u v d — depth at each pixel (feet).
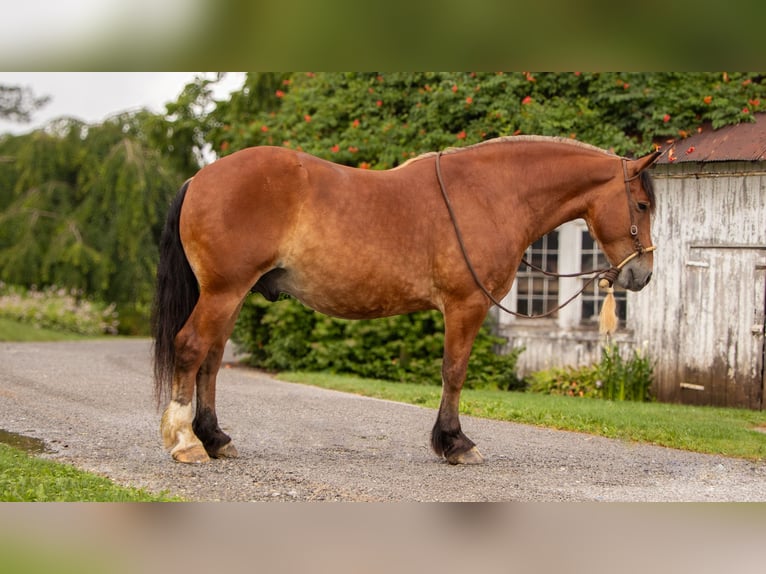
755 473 20.43
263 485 17.08
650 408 31.40
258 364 44.09
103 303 72.28
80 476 16.87
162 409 26.53
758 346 33.73
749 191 33.78
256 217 17.87
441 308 19.72
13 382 31.37
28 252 71.15
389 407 29.55
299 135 41.19
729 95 35.94
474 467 19.70
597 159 20.35
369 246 18.52
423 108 39.91
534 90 39.06
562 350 37.99
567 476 19.22
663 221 35.63
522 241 20.13
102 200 72.95
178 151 55.42
